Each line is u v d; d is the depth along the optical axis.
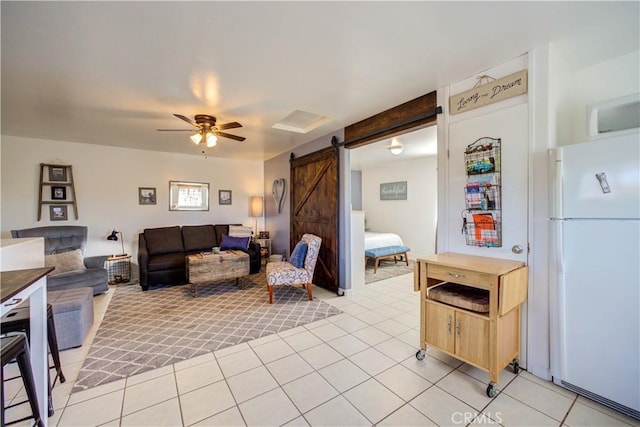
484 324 1.89
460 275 2.01
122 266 4.69
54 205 4.41
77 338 2.47
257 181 6.39
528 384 1.93
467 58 2.09
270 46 1.93
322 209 4.27
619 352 1.64
